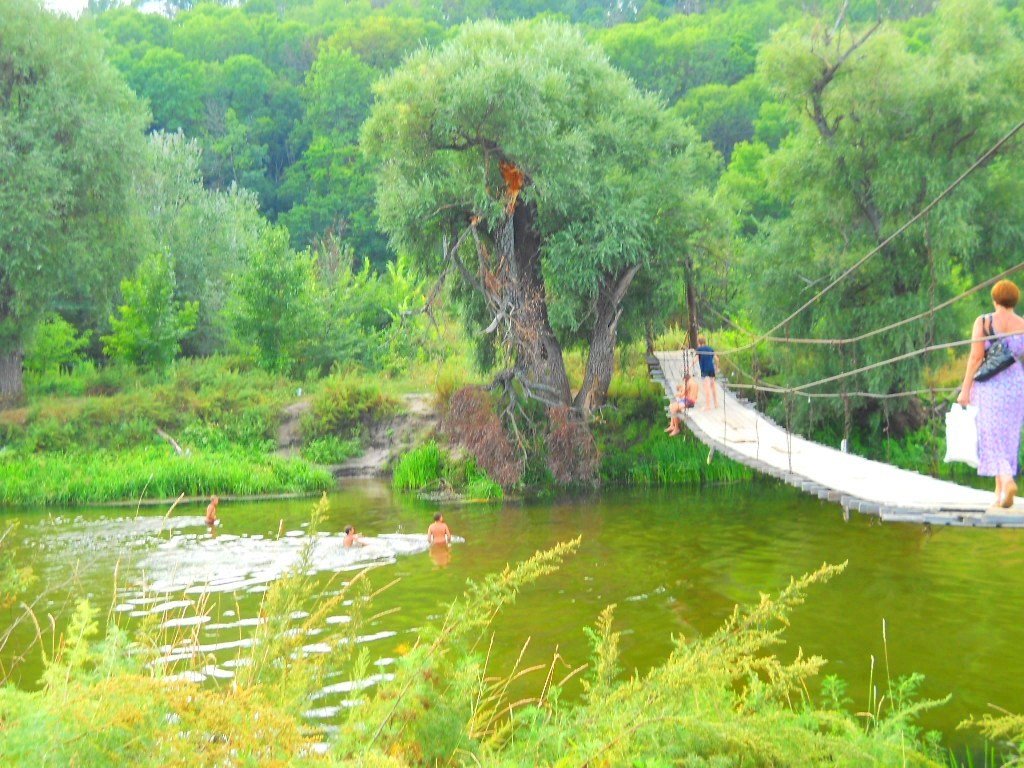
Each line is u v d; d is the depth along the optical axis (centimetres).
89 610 477
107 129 3553
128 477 2820
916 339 2800
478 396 2789
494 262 2881
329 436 3441
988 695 959
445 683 494
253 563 1670
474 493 2692
